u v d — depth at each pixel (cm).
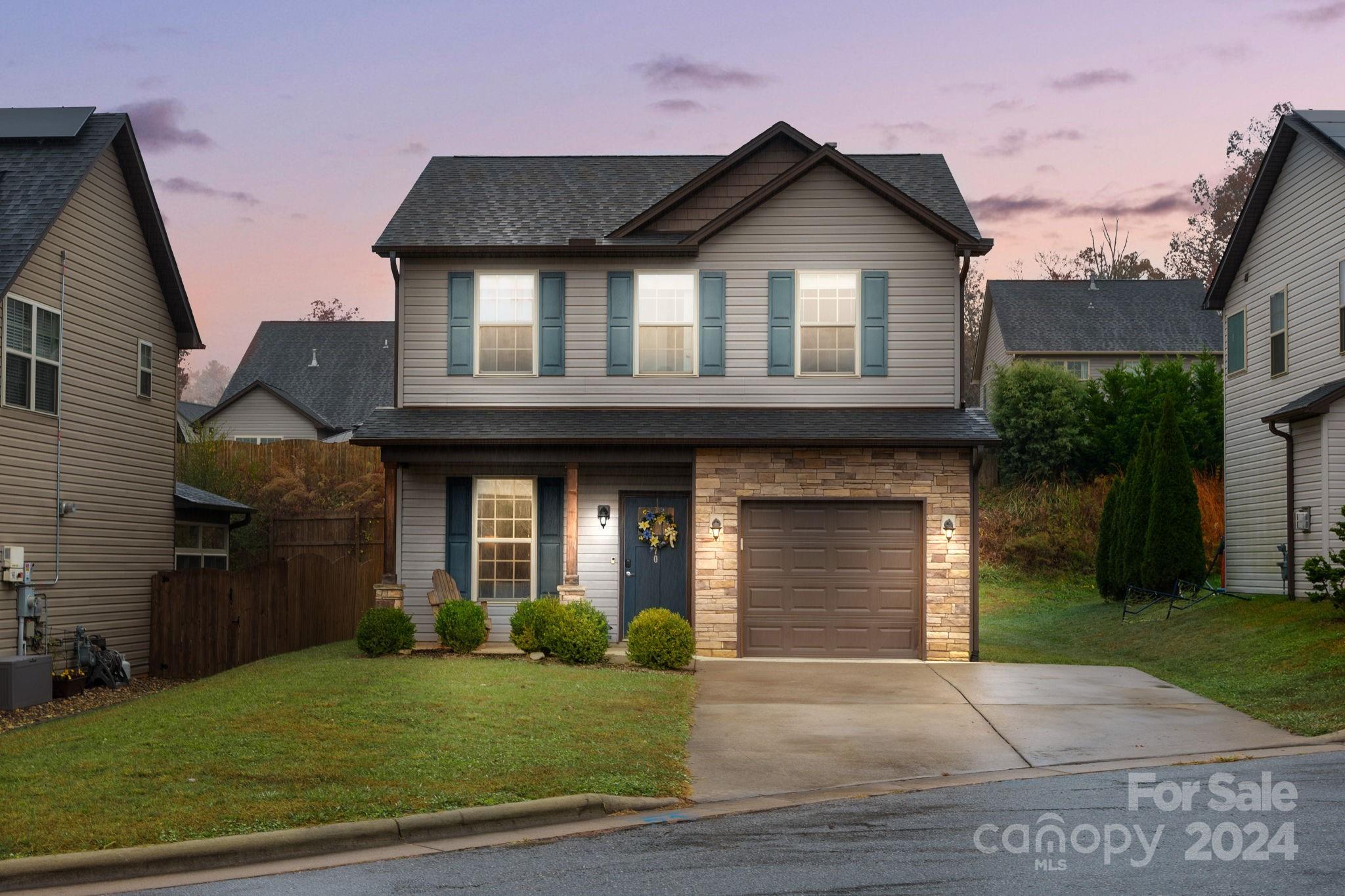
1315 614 1905
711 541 1914
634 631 1725
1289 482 2212
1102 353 4812
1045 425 3731
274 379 4769
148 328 2231
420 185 2264
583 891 713
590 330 2045
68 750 1082
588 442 1869
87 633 1977
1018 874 733
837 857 785
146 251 2227
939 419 1950
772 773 1091
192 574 2103
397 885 733
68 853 775
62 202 1834
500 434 1895
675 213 2103
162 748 1064
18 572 1742
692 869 761
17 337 1775
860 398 2008
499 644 1967
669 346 2041
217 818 857
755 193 2005
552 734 1173
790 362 2014
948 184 2220
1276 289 2414
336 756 1042
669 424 1944
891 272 2016
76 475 1948
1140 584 2633
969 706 1434
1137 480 2673
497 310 2059
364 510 2981
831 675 1678
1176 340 4872
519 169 2341
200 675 2084
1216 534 3158
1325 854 762
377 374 4741
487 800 930
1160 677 1738
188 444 3100
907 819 902
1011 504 3672
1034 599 3256
